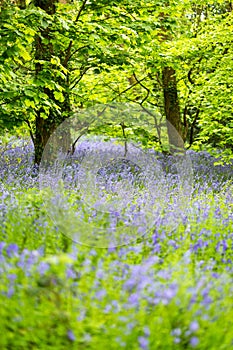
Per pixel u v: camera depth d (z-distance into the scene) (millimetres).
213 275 4273
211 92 12789
